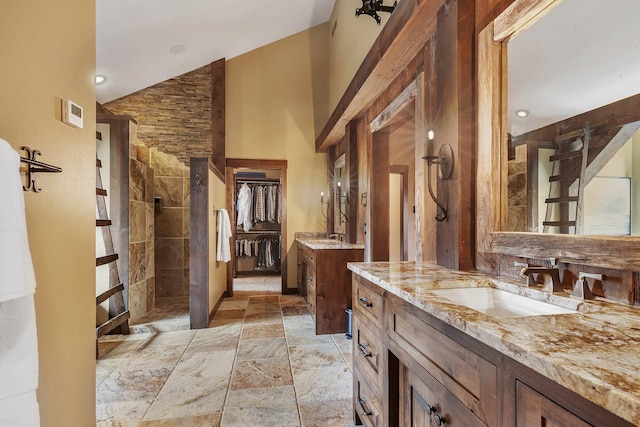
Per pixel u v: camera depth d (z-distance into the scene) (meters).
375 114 3.15
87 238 1.42
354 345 1.89
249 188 6.94
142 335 3.21
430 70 2.02
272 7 4.14
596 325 0.79
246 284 5.88
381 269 1.72
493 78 1.50
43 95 1.13
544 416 0.62
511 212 1.44
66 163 1.27
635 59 0.98
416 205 2.26
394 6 2.23
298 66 5.22
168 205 4.59
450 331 0.95
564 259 1.15
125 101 4.64
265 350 2.83
